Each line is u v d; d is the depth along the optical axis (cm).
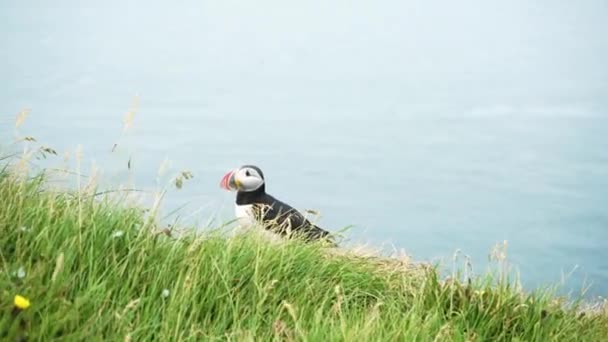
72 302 546
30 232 582
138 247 607
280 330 577
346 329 582
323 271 709
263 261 661
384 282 736
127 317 541
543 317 691
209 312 588
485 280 713
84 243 588
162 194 652
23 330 482
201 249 630
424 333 604
